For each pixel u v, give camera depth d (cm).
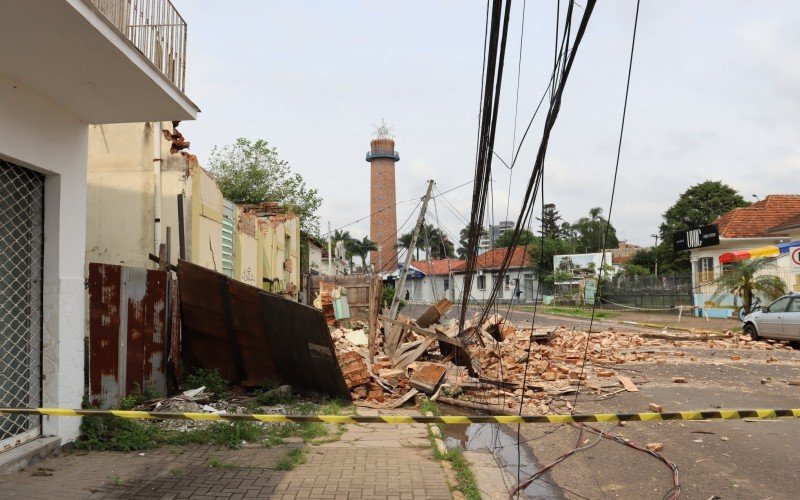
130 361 741
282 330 889
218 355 938
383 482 516
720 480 552
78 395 636
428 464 571
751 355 1567
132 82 589
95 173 1130
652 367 1359
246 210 1941
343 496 480
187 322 923
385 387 959
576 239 6994
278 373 932
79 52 523
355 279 2500
